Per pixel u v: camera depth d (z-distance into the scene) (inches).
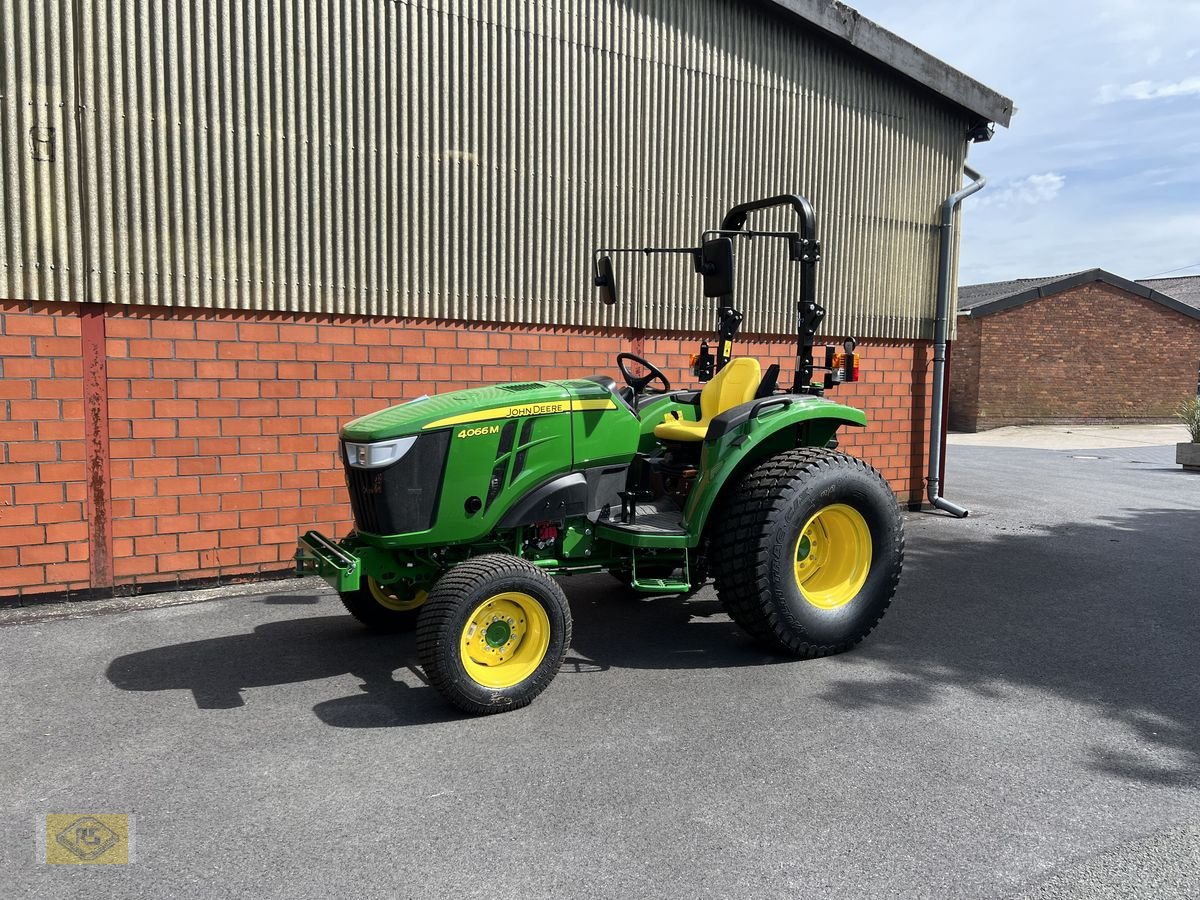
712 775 130.9
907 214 339.9
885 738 143.9
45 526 209.8
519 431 164.9
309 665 176.4
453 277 253.4
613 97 274.7
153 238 215.3
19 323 203.0
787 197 198.7
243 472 230.4
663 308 290.4
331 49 232.7
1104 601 223.0
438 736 144.3
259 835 114.6
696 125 291.4
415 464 156.9
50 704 156.3
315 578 238.4
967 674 173.0
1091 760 136.3
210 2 218.1
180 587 225.9
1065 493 397.1
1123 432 800.9
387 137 241.3
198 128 218.8
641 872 106.4
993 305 808.3
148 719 150.3
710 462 174.1
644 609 217.9
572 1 265.6
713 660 181.2
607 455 176.2
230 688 164.2
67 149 205.6
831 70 317.7
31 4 200.8
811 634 178.2
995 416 824.9
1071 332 844.0
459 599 147.6
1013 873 106.7
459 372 257.3
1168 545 286.5
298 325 234.1
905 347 345.4
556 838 113.8
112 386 213.8
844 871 106.8
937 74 331.9
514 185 260.8
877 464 343.0
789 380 318.7
